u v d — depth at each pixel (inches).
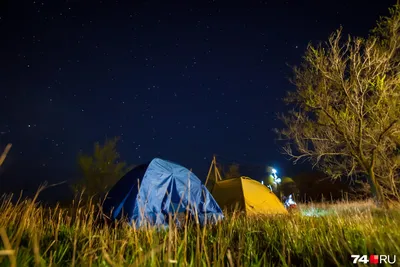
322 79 431.5
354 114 413.1
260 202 343.3
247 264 94.3
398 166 415.8
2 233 52.8
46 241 114.3
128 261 81.4
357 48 396.5
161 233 125.9
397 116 385.7
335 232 135.6
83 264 74.1
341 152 441.1
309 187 744.3
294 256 112.7
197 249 85.6
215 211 246.4
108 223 186.4
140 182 229.8
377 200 362.3
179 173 252.5
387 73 402.9
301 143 453.7
